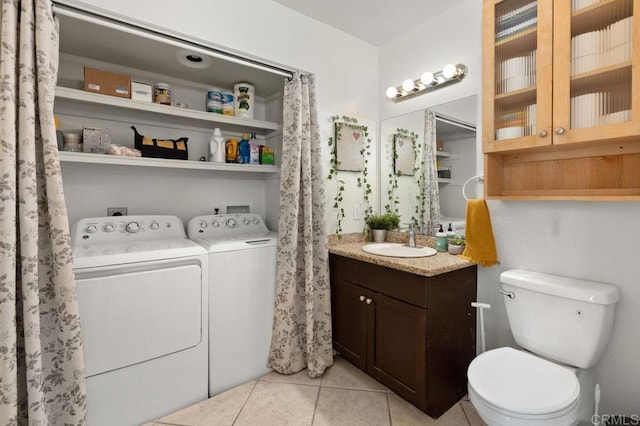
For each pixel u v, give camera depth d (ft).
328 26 7.27
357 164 8.00
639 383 4.31
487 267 5.91
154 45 5.57
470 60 6.22
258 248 6.42
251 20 6.02
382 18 6.96
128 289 4.83
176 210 7.18
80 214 6.07
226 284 5.97
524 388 3.79
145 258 5.01
